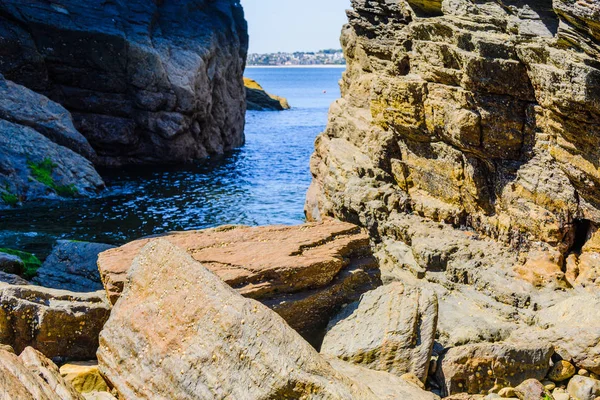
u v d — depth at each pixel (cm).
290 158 5084
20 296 1180
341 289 1325
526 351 1174
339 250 1383
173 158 4659
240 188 3772
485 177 1703
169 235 1448
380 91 2033
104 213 3066
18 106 3719
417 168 1889
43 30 4150
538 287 1473
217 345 941
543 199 1553
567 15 1341
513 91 1575
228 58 5497
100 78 4334
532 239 1578
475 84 1598
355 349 1170
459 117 1641
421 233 1753
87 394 1019
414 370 1137
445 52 1686
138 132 4522
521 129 1602
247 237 1430
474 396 1070
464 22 1667
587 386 1140
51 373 894
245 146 5875
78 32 4212
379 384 1012
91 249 1902
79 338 1191
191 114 4719
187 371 945
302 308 1260
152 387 971
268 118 9019
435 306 1212
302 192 3672
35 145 3444
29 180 3272
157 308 1044
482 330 1362
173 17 5128
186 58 4722
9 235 2634
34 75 4150
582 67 1333
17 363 862
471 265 1581
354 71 2800
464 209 1761
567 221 1523
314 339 1284
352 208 1977
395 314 1202
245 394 882
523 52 1506
